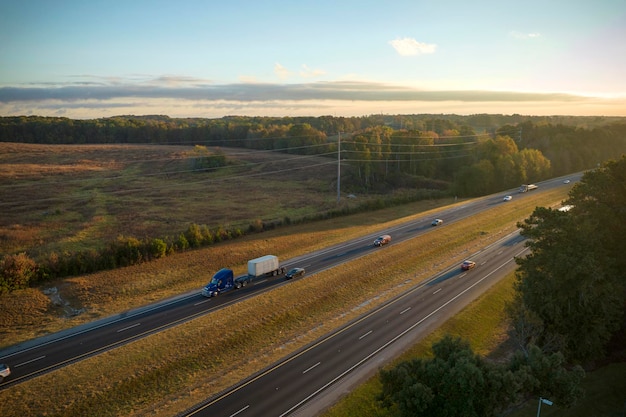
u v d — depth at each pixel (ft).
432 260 244.42
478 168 436.76
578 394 98.68
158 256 233.14
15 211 319.68
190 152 624.18
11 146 595.88
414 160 506.89
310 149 638.53
